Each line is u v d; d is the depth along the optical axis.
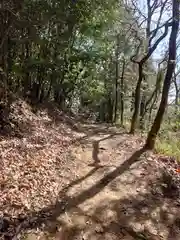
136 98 10.11
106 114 18.77
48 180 4.85
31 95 10.30
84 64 12.59
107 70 15.41
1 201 3.88
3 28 6.48
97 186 4.97
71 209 4.09
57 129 8.71
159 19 10.87
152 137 7.35
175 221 4.13
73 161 6.09
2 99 7.02
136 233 3.75
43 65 9.59
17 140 6.30
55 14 8.27
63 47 10.12
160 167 6.04
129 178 5.42
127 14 11.68
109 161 6.36
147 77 14.37
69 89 13.82
